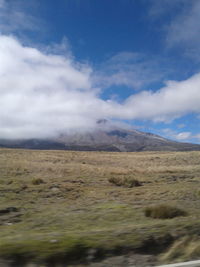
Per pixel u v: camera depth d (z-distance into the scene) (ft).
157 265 17.30
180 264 17.03
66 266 16.83
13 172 86.22
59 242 19.47
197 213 35.40
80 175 85.56
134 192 56.54
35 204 44.19
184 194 52.75
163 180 79.05
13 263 16.52
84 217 34.14
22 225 30.42
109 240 20.43
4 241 20.12
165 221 28.32
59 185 63.41
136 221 31.45
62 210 39.14
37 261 16.89
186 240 20.88
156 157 181.68
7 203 43.96
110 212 36.88
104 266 17.01
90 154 202.80
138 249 19.56
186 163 151.84
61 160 145.18
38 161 134.00
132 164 143.13
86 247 19.02
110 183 70.90
